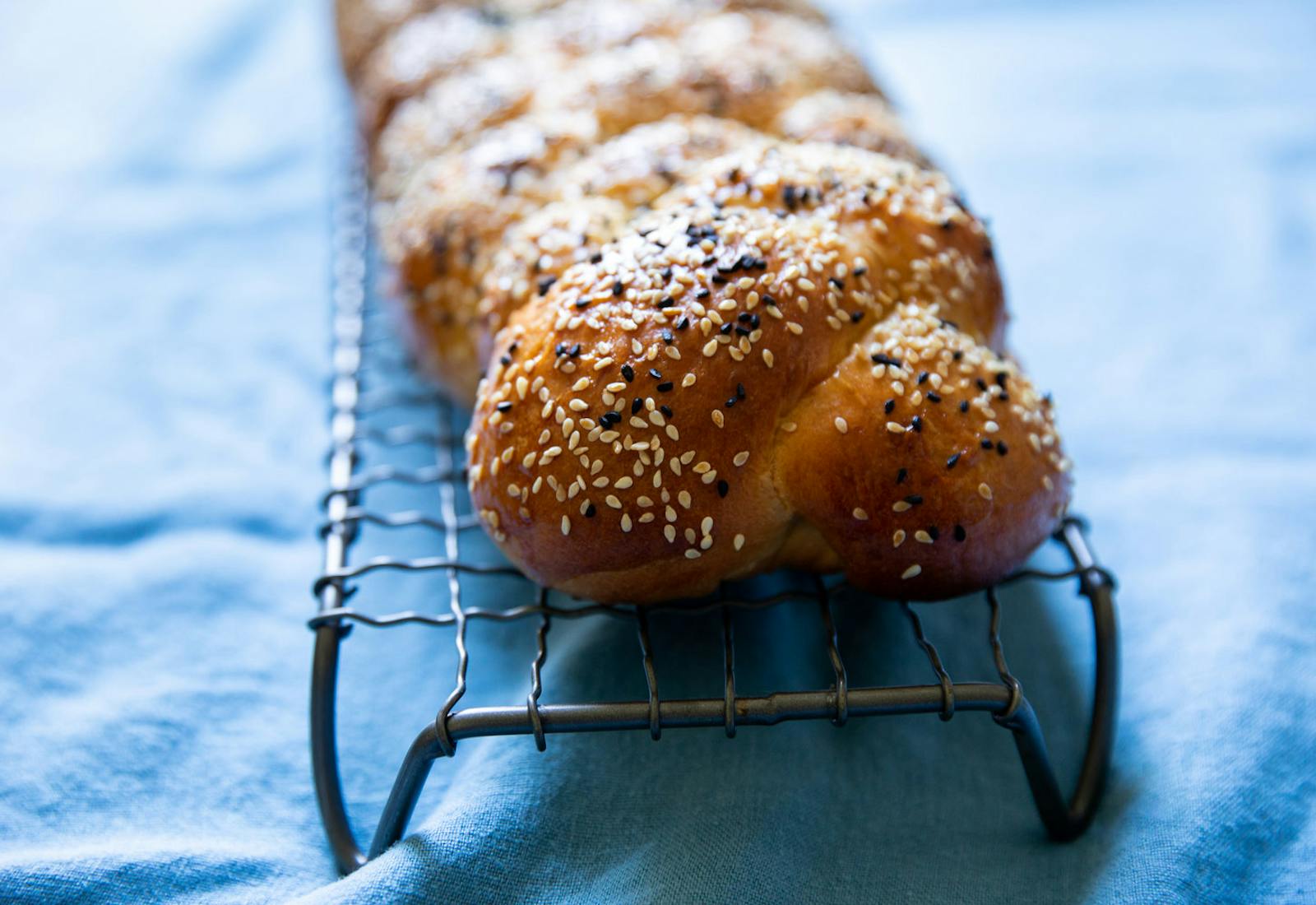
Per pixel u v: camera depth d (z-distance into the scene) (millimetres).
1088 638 334
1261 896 286
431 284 358
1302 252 440
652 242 310
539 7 451
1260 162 478
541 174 362
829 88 402
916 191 328
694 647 315
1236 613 332
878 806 303
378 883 280
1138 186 476
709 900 280
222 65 568
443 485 354
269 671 336
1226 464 376
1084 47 565
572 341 300
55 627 342
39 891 286
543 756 300
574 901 284
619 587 302
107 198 484
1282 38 555
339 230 438
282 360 420
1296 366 403
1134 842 291
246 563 359
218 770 316
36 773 312
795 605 327
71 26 586
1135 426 391
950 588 302
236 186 495
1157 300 431
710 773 298
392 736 320
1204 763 300
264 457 390
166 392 410
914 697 275
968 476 292
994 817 304
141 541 370
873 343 302
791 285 299
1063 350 417
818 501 294
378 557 352
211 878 292
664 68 387
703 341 293
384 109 434
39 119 531
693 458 290
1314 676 318
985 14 597
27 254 457
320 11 604
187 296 442
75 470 386
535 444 296
